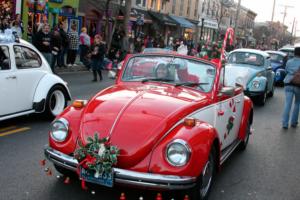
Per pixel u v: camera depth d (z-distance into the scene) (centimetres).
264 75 1359
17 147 647
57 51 1511
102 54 1521
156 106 470
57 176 518
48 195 478
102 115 459
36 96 794
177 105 479
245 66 1364
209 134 449
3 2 1988
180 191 452
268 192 548
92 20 2698
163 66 579
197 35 4503
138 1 3391
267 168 654
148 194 491
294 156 742
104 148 426
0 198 461
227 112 592
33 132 742
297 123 1013
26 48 785
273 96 1606
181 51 655
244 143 743
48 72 831
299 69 957
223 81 600
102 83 1482
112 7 2866
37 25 1870
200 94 543
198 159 425
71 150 454
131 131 436
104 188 505
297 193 555
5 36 747
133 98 490
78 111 481
